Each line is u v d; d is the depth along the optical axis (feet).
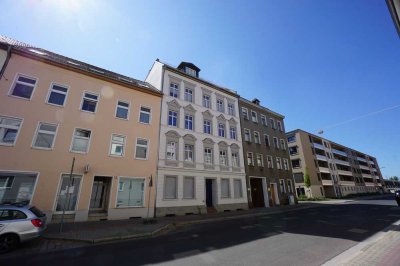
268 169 89.40
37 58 45.80
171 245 25.58
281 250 22.43
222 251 22.54
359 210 60.08
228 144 76.48
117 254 22.18
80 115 48.03
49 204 39.55
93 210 46.47
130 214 48.11
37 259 20.75
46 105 44.47
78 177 44.42
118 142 51.93
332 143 195.52
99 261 20.04
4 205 24.18
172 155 60.44
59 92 47.34
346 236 27.96
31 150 40.45
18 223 23.48
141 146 55.36
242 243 25.77
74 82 49.52
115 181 48.29
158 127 59.77
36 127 42.16
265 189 84.48
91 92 51.26
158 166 56.03
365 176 239.71
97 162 46.98
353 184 200.13
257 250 22.63
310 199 120.26
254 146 87.81
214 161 69.41
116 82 55.72
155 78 71.51
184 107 68.03
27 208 25.16
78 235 29.66
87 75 51.70
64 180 42.65
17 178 38.24
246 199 74.38
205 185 65.82
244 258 20.11
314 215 52.13
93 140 47.96
